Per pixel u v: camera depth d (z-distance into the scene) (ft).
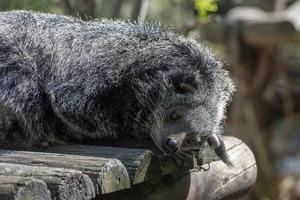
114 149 15.64
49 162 13.99
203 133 17.16
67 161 14.01
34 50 17.88
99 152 15.56
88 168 13.69
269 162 39.32
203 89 17.67
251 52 35.40
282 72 38.29
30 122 17.16
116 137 17.75
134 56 17.83
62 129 17.47
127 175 14.34
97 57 17.65
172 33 18.76
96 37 18.12
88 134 17.37
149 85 17.62
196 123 17.17
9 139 17.03
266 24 32.30
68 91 17.29
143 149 15.93
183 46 18.13
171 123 17.26
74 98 17.19
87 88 17.26
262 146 36.60
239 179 18.80
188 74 17.62
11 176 12.20
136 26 18.75
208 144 17.37
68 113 17.17
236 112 36.86
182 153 16.63
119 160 14.51
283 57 42.93
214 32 33.96
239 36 33.30
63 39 18.07
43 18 18.60
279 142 45.52
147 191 15.96
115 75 17.48
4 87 17.13
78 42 17.98
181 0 42.47
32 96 17.29
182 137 16.80
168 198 16.25
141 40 18.24
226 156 17.67
